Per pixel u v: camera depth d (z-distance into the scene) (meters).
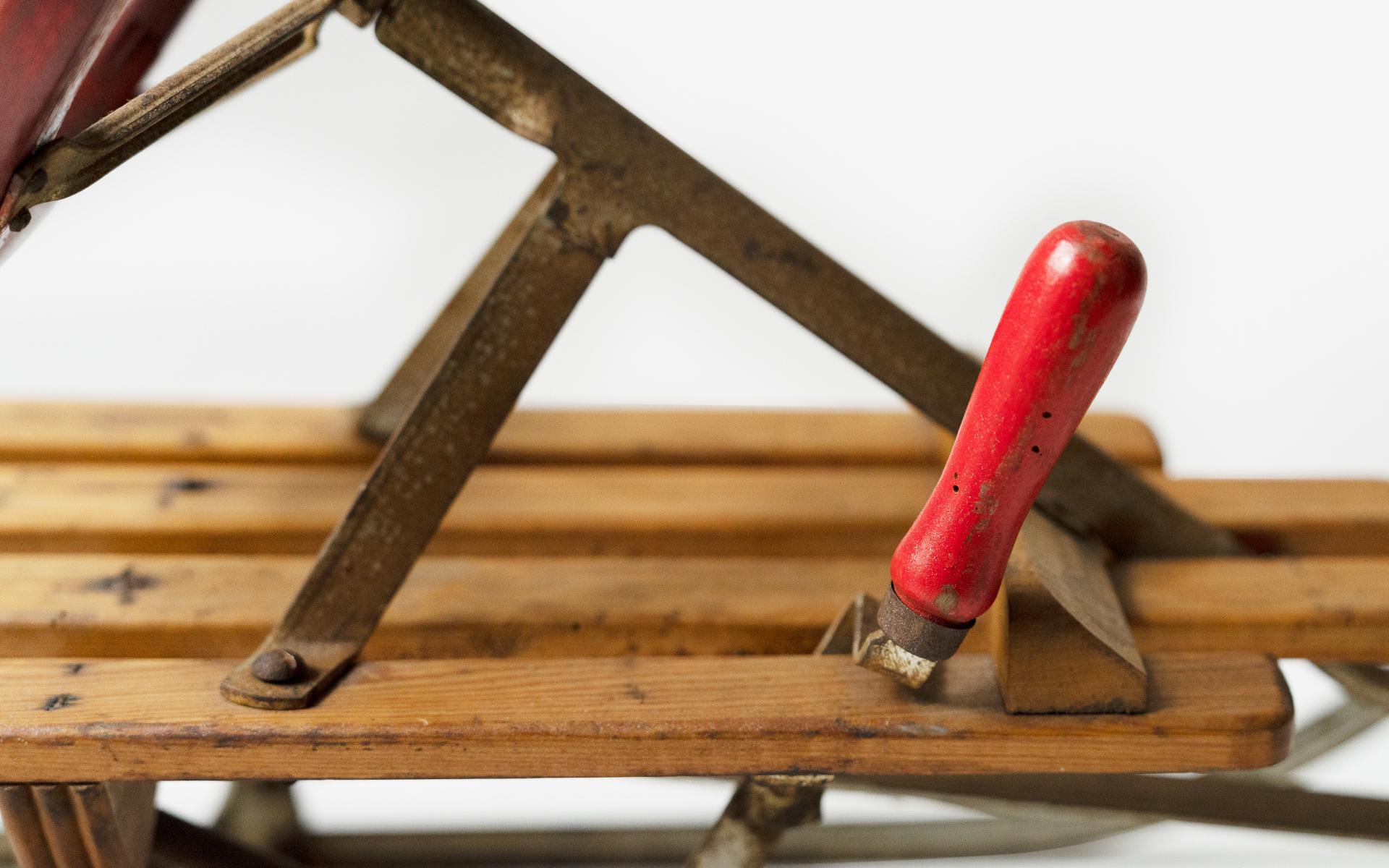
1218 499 1.05
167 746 0.88
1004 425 0.79
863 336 0.94
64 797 0.89
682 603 0.96
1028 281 0.78
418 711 0.88
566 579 0.98
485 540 1.02
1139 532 0.99
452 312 1.05
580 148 0.89
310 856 1.19
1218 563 0.99
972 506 0.81
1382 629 0.96
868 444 1.09
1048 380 0.78
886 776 1.05
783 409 1.13
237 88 0.90
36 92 0.81
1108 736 0.88
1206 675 0.90
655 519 1.03
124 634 0.94
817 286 0.92
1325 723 1.17
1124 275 0.77
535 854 1.20
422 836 1.20
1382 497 1.06
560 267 0.90
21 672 0.90
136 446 1.07
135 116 0.84
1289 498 1.06
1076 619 0.87
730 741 0.88
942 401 0.95
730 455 1.09
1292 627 0.96
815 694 0.89
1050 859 1.34
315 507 1.03
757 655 0.96
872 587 0.98
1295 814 1.08
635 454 1.09
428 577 0.98
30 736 0.87
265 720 0.88
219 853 1.06
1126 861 1.34
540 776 0.88
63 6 0.80
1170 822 1.08
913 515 1.03
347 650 0.91
